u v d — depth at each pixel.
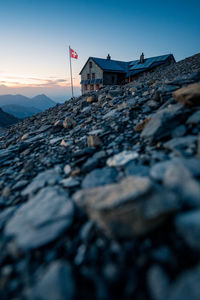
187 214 1.54
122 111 6.49
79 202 1.99
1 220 2.37
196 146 2.75
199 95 3.59
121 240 1.66
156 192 1.69
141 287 1.25
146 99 6.52
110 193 1.89
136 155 3.23
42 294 1.31
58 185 3.00
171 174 2.06
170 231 1.58
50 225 1.99
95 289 1.32
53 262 1.62
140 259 1.44
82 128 6.41
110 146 4.08
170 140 3.24
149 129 3.78
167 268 1.31
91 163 3.32
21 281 1.51
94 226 1.91
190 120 3.46
